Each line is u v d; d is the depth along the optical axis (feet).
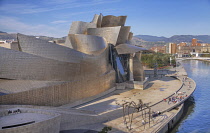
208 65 562.25
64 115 115.24
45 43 134.51
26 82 124.67
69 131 115.24
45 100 131.64
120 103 165.17
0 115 100.17
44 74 132.46
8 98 114.01
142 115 133.59
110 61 219.61
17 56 121.19
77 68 153.99
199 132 133.18
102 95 190.19
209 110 172.14
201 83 286.25
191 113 165.89
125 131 115.96
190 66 537.65
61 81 143.02
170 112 148.87
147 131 115.14
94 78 176.04
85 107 153.07
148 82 255.29
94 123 126.93
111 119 132.77
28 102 122.72
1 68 116.98
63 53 143.02
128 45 225.76
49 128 91.45
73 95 152.66
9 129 80.94
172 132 134.10
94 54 180.45
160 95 191.42
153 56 518.78
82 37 173.27
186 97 182.50
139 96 188.96
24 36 127.54
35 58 127.34
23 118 97.19
